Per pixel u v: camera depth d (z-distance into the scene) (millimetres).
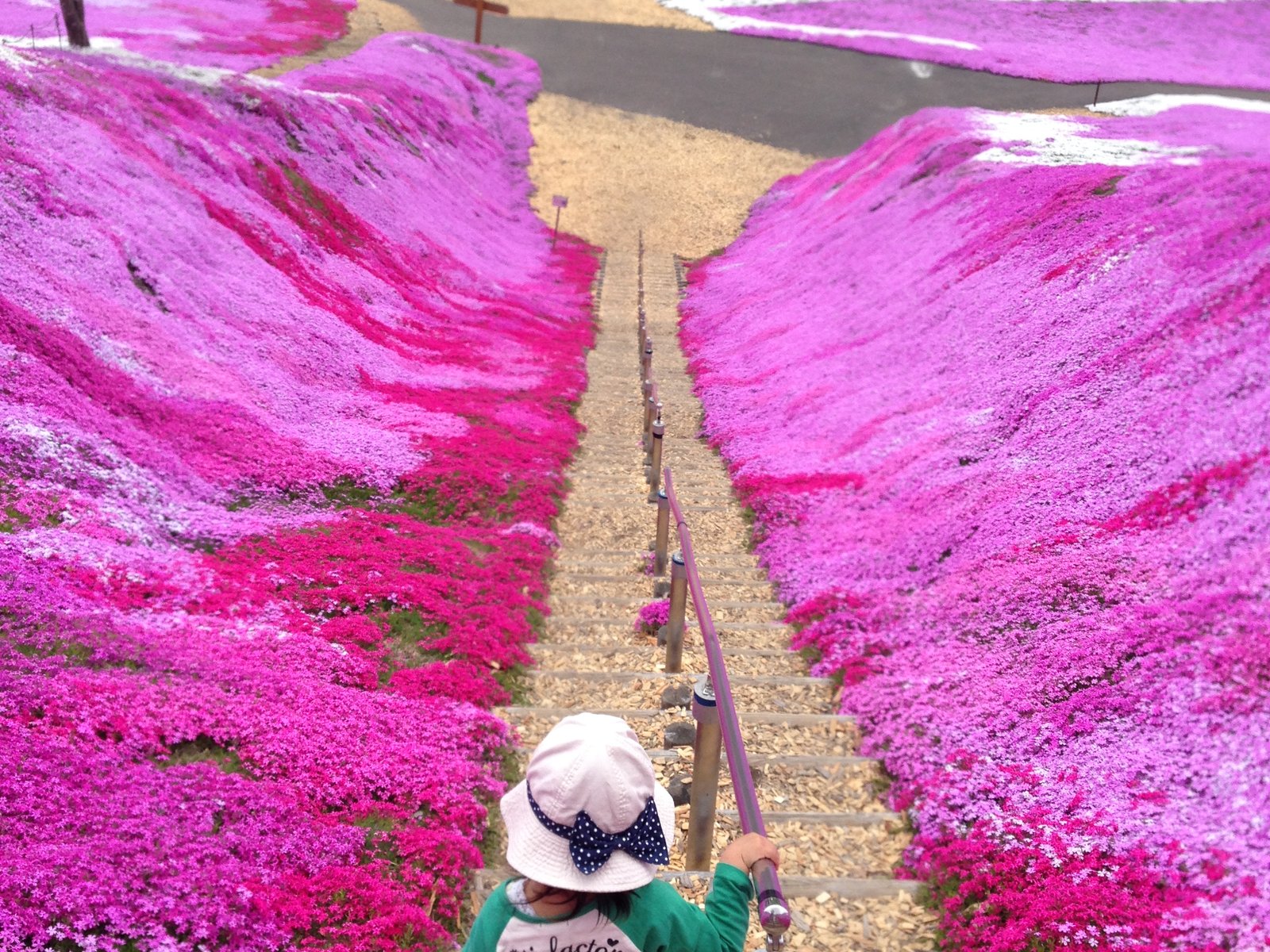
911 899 5770
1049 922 5160
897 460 12469
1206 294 11727
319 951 4730
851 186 30406
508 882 2486
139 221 14211
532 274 29797
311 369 14711
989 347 14344
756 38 55625
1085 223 16031
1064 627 7887
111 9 42531
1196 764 6152
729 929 2629
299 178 21219
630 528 12594
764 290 26172
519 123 43625
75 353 10570
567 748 2246
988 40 54438
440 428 14203
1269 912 4887
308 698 6793
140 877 4719
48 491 8391
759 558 11703
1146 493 9227
